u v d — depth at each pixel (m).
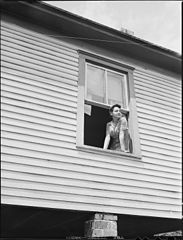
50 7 6.42
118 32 7.15
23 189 5.18
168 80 8.09
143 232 8.31
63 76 6.46
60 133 5.90
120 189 6.04
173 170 6.94
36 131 5.70
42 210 5.42
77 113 6.24
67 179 5.59
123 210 5.89
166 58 7.94
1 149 5.28
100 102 6.84
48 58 6.47
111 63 7.31
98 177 5.90
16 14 6.50
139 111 7.12
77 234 7.73
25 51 6.28
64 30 6.91
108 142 6.59
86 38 7.09
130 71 7.51
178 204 6.62
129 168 6.34
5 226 6.93
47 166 5.52
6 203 4.97
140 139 6.80
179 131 7.54
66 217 6.04
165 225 7.21
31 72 6.14
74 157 5.83
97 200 5.70
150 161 6.70
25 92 5.90
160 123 7.31
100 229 5.49
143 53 7.73
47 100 6.05
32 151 5.51
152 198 6.34
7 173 5.16
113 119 6.88
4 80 5.80
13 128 5.52
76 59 6.83
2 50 6.04
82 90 6.53
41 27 6.73
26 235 7.85
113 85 7.22
